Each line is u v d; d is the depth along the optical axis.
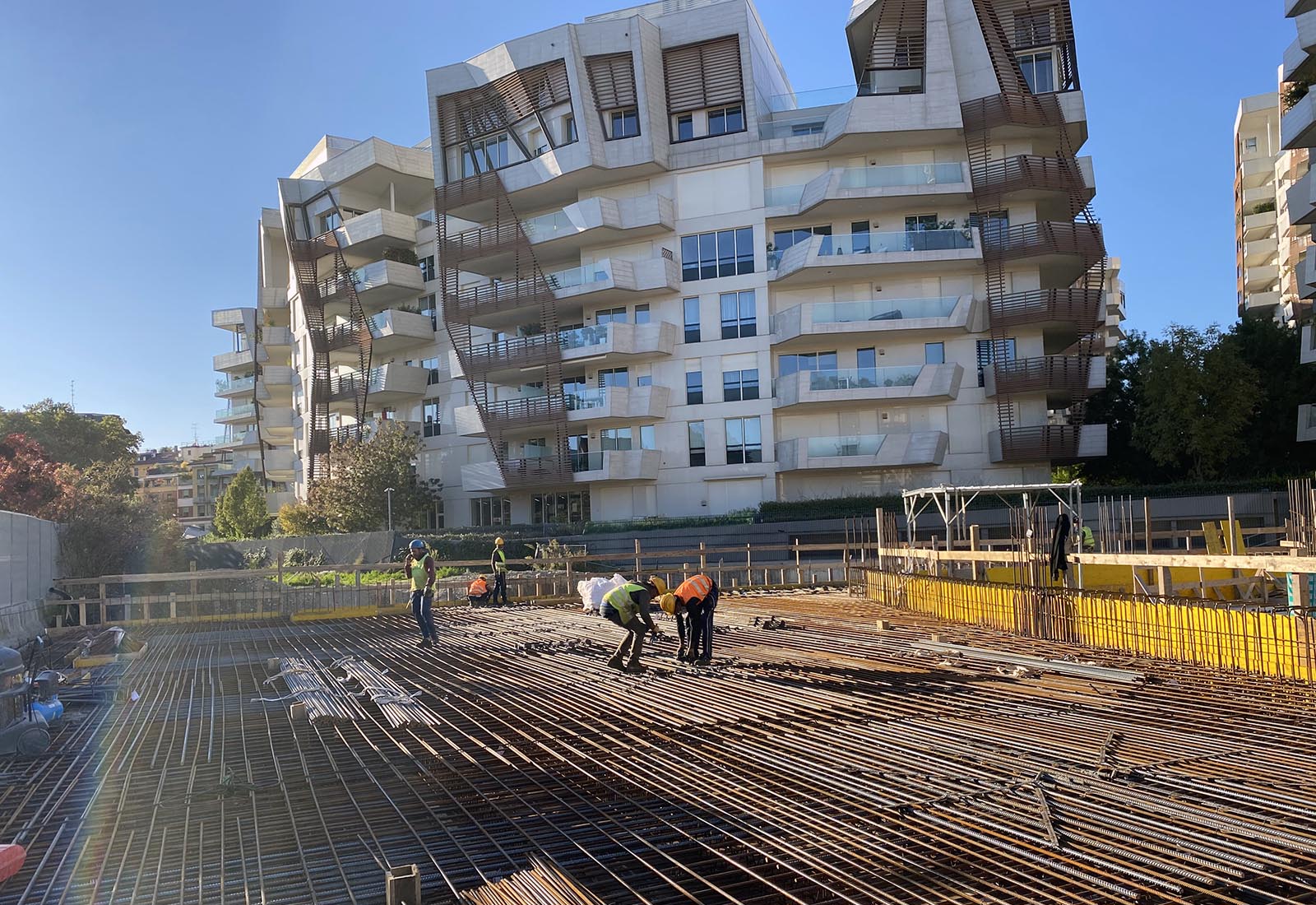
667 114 38.75
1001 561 14.77
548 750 7.29
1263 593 14.99
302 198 49.59
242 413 70.44
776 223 37.72
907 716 8.14
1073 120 34.91
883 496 33.97
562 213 38.88
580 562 29.23
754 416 37.25
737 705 8.93
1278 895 4.19
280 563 22.08
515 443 42.47
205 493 98.44
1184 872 4.44
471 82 40.59
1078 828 5.10
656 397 37.94
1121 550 16.41
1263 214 59.84
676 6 40.00
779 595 22.23
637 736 7.76
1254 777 5.91
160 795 6.43
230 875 4.87
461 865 4.91
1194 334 36.06
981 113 34.34
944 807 5.53
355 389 47.22
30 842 5.62
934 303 34.88
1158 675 9.81
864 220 36.94
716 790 6.07
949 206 36.12
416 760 7.19
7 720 8.23
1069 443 33.75
